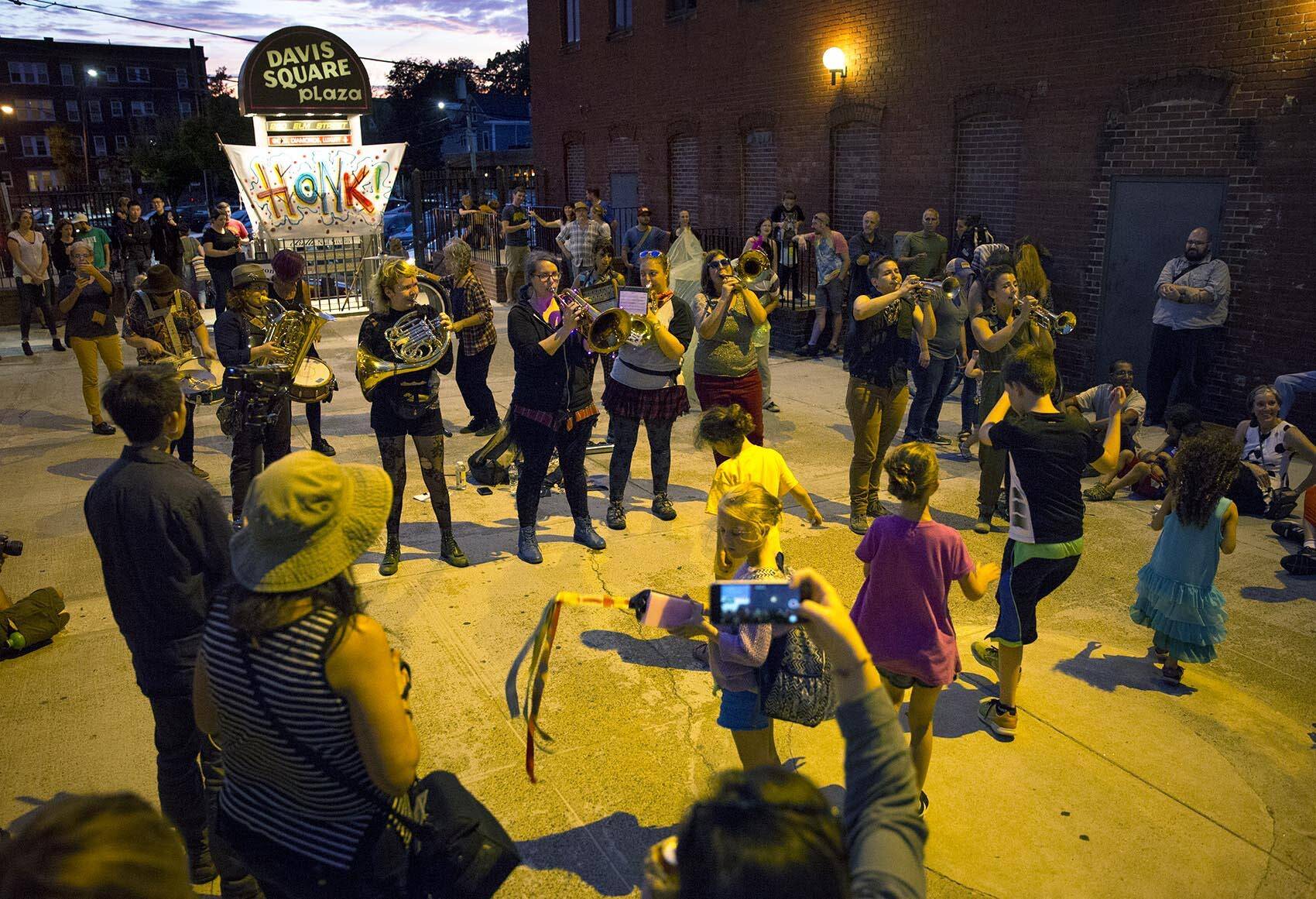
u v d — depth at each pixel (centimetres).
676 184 1798
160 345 725
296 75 1661
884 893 142
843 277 1258
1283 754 420
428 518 710
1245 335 923
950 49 1194
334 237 1759
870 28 1309
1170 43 945
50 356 1345
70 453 881
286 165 1683
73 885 110
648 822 379
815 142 1445
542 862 357
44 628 515
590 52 1967
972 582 364
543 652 284
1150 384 957
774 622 181
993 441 416
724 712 343
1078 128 1049
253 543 212
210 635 217
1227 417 950
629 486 779
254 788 226
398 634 524
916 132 1266
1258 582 594
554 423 605
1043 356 411
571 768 414
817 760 416
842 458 856
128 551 300
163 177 4316
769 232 1331
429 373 586
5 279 1767
